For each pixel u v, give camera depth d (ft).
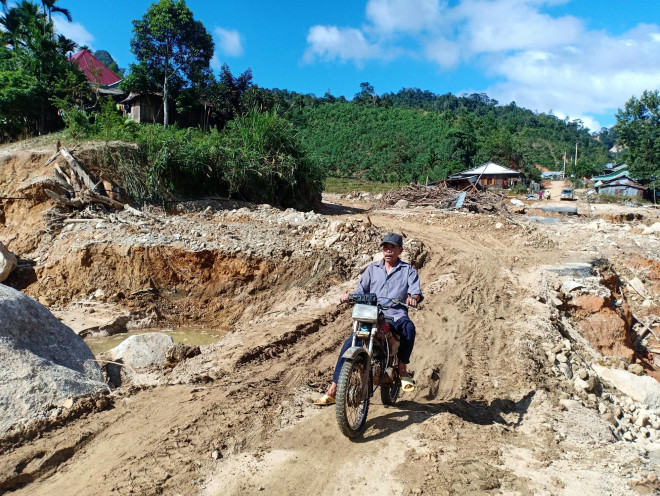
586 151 391.65
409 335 16.98
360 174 239.30
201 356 22.66
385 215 75.00
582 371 23.81
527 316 31.42
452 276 40.63
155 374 20.66
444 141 256.11
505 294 36.81
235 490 12.75
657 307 46.52
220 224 45.39
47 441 14.71
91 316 33.88
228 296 38.19
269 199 63.21
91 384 18.11
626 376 24.98
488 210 81.41
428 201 89.25
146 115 103.19
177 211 51.26
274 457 14.35
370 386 16.40
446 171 220.43
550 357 25.12
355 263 41.75
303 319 29.30
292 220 50.08
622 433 19.33
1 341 17.04
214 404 17.38
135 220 44.80
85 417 16.37
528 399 19.85
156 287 38.37
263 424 16.21
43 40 85.35
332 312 31.17
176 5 94.02
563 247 54.70
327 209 77.61
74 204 44.73
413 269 17.48
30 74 82.02
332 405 18.12
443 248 50.78
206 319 36.91
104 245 39.27
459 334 27.76
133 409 17.04
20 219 44.34
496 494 12.74
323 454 14.58
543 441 16.17
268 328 27.30
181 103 101.35
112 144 53.01
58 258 39.68
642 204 156.56
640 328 43.73
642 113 187.11
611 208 114.42
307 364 22.61
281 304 36.06
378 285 17.53
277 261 39.45
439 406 18.66
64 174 47.21
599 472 14.14
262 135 64.34
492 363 23.88
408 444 15.21
